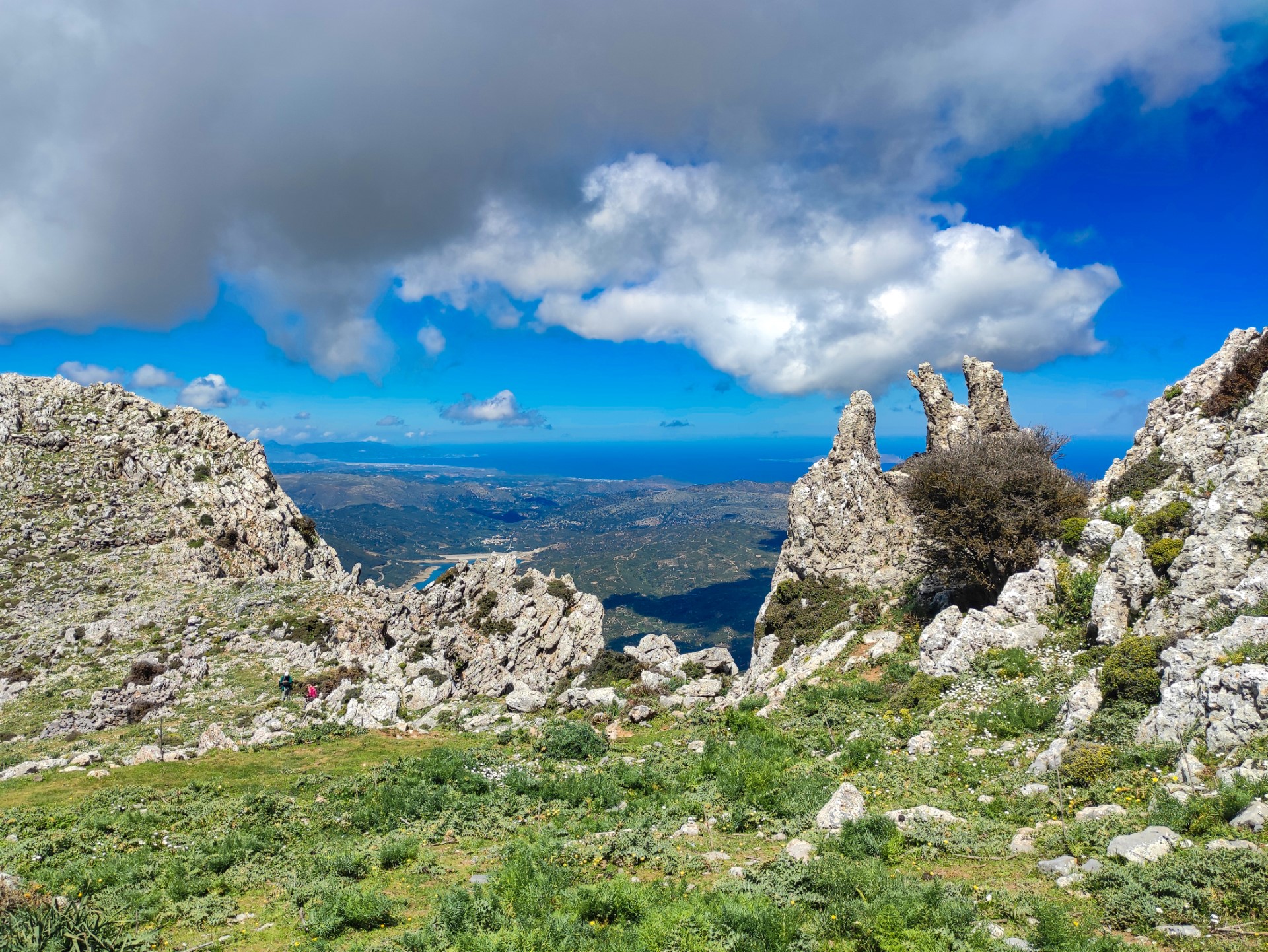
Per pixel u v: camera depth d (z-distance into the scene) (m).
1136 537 28.73
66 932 12.97
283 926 14.80
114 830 21.81
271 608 63.78
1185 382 40.94
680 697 44.19
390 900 15.72
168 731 41.94
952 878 14.42
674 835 19.09
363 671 52.19
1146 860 13.36
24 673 53.50
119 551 71.75
